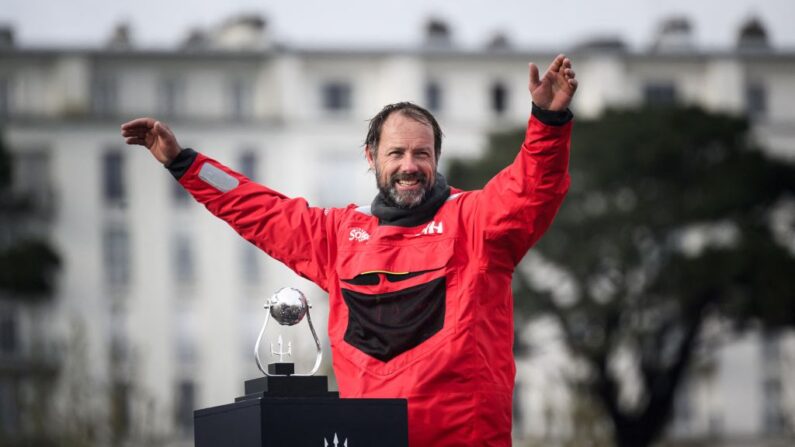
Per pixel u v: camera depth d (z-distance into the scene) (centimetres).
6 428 7456
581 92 10656
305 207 964
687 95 10700
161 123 977
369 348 899
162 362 9700
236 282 9862
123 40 10138
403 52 10306
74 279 9638
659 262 8119
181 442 9556
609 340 8112
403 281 898
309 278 957
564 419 7269
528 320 8238
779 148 10706
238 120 10044
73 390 6950
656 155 8106
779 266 7938
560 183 870
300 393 798
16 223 9638
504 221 879
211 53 10088
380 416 786
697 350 9275
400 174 905
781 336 10206
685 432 10125
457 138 10350
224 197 971
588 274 8056
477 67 10438
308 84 10262
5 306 9319
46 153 9781
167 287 9788
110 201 9800
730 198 8125
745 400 10150
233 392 9775
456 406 873
